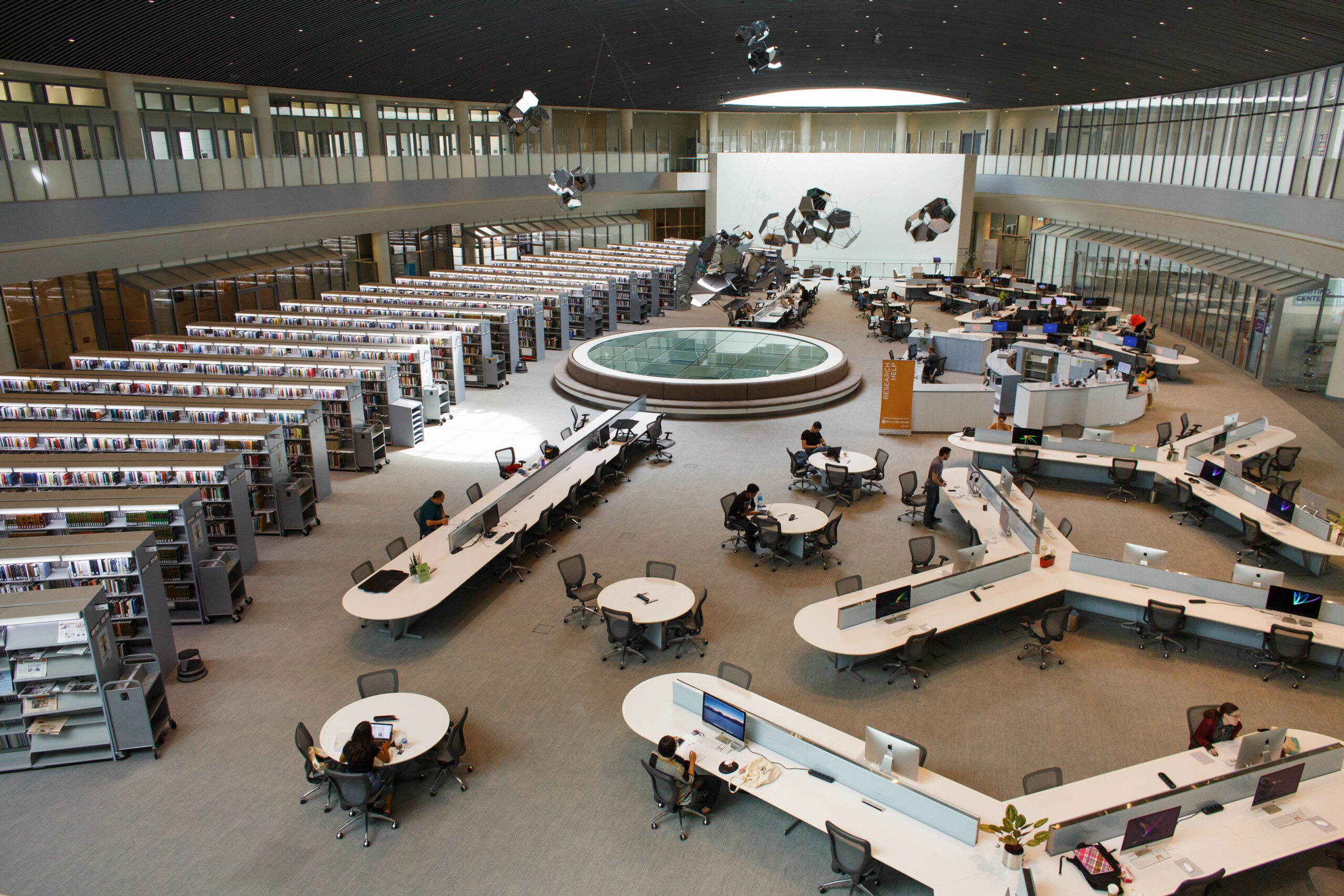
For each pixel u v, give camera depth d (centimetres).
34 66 2012
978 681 1031
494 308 2578
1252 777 738
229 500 1279
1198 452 1595
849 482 1535
